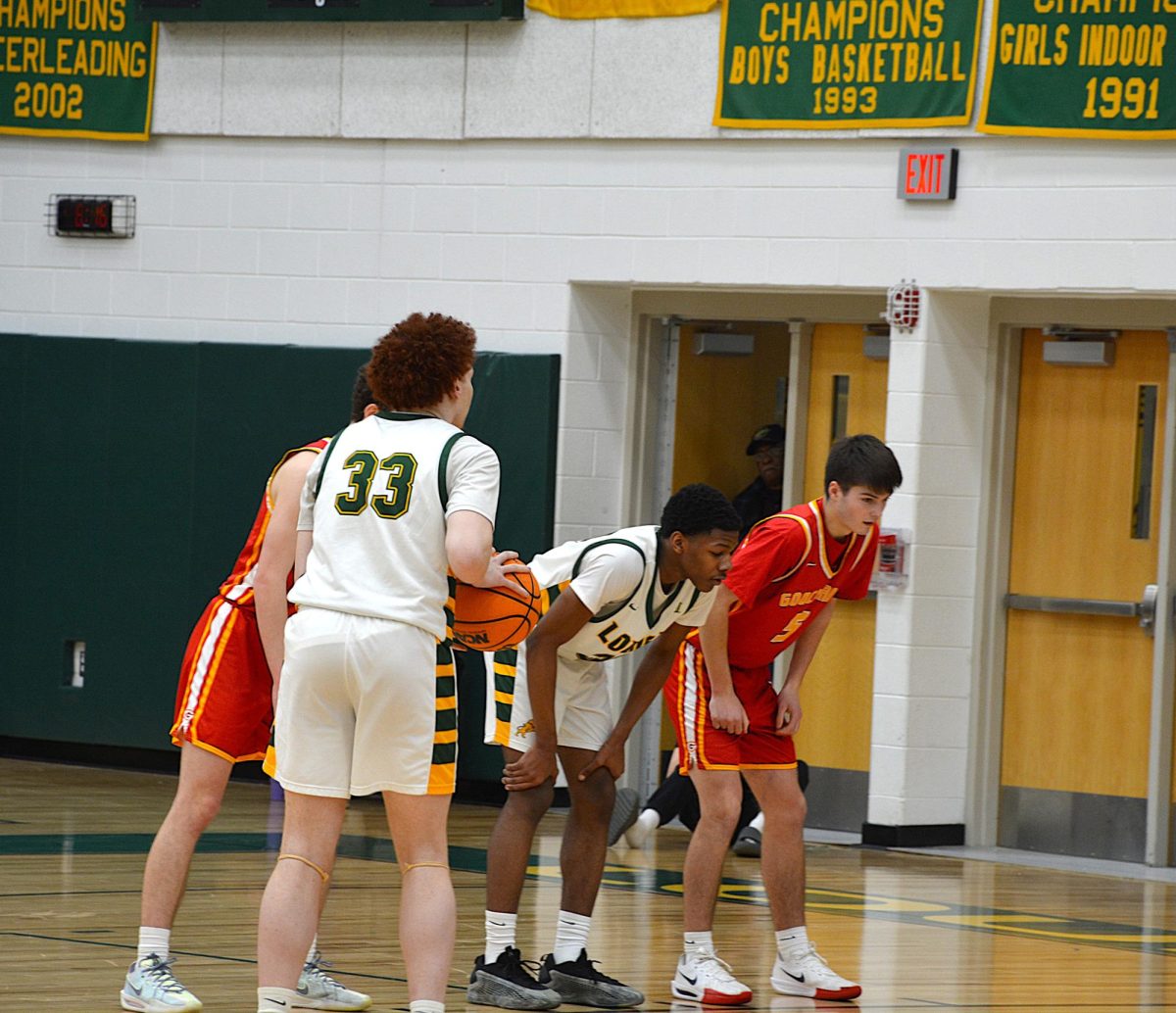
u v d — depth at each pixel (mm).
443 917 8570
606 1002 10789
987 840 19438
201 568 21953
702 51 19844
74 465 22594
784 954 11461
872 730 19188
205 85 22203
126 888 14172
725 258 19828
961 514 19266
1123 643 18891
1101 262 18047
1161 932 14625
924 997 11398
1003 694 19453
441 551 8719
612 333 20938
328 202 21734
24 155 23078
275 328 21984
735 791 11344
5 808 18703
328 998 10250
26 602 22812
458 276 21125
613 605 10531
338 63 21594
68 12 22766
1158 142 17781
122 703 22344
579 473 20734
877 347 19891
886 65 18922
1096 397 19047
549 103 20547
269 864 15797
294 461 9898
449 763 8680
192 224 22359
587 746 11070
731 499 21500
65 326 22953
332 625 8602
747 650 11516
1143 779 18781
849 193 19234
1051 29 18125
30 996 10234
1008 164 18438
